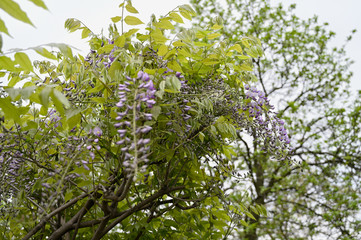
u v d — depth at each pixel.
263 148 2.83
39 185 2.08
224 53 2.54
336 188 10.23
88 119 2.21
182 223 2.87
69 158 1.94
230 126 2.33
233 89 2.57
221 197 2.70
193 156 2.37
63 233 2.38
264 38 11.09
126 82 1.70
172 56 2.18
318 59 11.26
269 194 10.59
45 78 2.37
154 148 2.21
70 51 1.56
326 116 10.83
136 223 2.59
